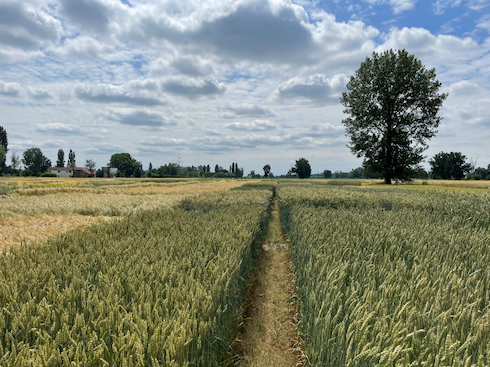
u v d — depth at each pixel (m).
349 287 3.62
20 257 4.83
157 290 3.42
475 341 2.48
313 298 3.67
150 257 4.85
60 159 138.38
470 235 6.66
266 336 4.43
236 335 4.27
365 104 42.53
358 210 11.71
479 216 9.75
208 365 2.92
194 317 2.90
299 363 3.78
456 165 86.44
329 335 2.95
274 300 5.60
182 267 4.40
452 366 2.13
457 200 11.73
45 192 25.83
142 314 2.94
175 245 5.52
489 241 6.09
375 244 5.54
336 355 2.72
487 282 3.68
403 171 41.78
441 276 3.84
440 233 6.65
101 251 5.10
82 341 2.44
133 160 130.25
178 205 14.66
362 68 43.06
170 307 3.20
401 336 2.48
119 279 3.59
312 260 5.06
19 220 11.80
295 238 7.36
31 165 114.94
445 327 2.41
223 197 17.45
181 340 2.47
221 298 3.80
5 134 103.88
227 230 7.16
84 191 28.05
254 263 7.27
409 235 6.39
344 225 7.68
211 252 5.15
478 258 4.77
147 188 33.09
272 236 11.33
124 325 2.82
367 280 3.88
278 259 8.16
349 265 4.46
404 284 3.59
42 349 2.26
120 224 8.28
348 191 21.95
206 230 7.00
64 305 3.14
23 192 24.55
